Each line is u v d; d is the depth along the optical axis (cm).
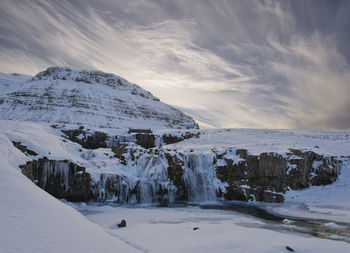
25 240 384
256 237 861
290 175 2056
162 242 816
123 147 2530
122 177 2008
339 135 3806
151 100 14225
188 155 2295
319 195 1898
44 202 572
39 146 1892
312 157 2200
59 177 1803
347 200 1709
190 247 757
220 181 2166
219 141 3541
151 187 2072
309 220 1345
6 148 1274
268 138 3669
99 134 3769
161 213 1524
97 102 10644
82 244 465
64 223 518
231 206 1814
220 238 851
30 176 1327
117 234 866
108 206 1748
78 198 1841
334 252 699
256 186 2042
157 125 10975
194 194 2147
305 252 703
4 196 498
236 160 2234
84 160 2208
